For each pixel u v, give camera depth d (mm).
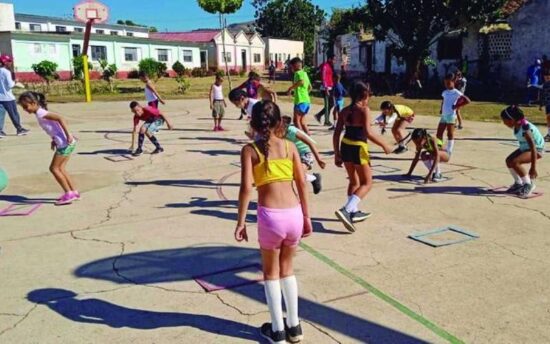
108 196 6945
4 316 3670
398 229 5363
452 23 23484
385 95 25156
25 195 7078
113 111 19906
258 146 3188
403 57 25328
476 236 5098
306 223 3379
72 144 6512
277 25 73750
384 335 3305
